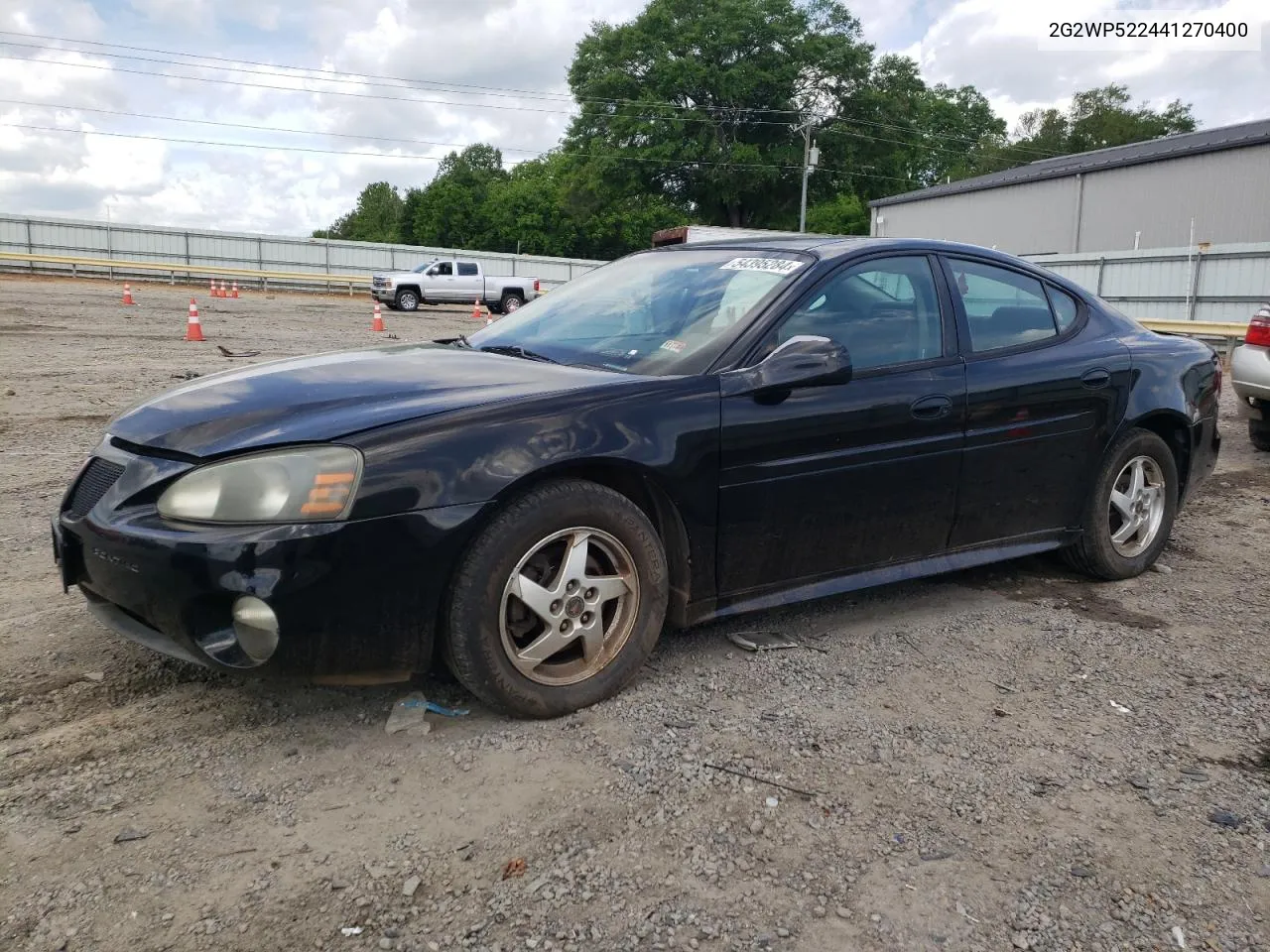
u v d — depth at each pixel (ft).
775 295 11.18
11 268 123.44
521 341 12.28
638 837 7.69
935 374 11.89
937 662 11.28
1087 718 10.00
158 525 8.45
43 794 8.09
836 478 11.09
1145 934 6.77
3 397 29.60
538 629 9.54
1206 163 110.42
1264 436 25.62
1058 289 14.14
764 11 180.55
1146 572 14.99
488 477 8.85
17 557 14.34
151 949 6.35
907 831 7.88
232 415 9.16
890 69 191.21
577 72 186.19
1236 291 72.64
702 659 11.14
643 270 13.25
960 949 6.57
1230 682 10.94
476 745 9.02
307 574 8.16
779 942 6.57
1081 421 13.41
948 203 145.59
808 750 9.11
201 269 128.26
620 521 9.69
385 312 96.84
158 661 10.64
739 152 174.40
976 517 12.57
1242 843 7.87
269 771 8.54
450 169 294.05
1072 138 248.11
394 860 7.33
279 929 6.57
